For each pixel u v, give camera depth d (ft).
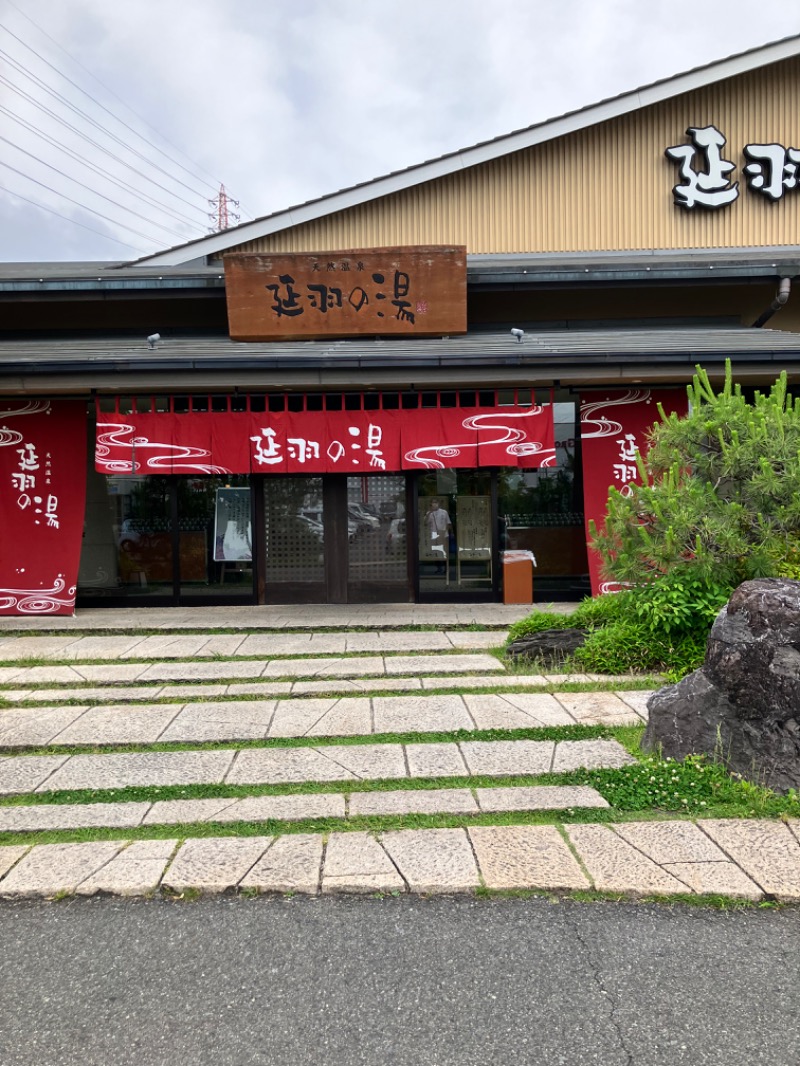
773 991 8.89
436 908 10.64
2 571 31.09
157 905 10.85
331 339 33.04
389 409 31.07
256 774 15.35
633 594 22.59
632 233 40.32
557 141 40.32
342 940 9.95
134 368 27.48
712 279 32.99
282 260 32.14
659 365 27.45
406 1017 8.52
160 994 8.97
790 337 30.94
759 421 19.16
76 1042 8.20
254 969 9.41
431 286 32.24
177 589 33.27
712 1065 7.75
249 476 33.14
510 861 11.71
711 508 19.74
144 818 13.48
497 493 32.96
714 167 39.75
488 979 9.15
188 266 39.70
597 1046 8.04
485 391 31.12
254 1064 7.84
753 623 14.42
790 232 40.06
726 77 38.81
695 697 15.16
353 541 33.24
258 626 28.07
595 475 31.27
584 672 21.71
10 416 31.12
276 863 11.76
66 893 11.05
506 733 17.40
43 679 21.93
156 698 20.43
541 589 33.14
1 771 15.76
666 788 13.99
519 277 32.99
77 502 31.14
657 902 10.73
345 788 14.75
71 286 33.37
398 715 18.70
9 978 9.31
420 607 32.01
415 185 40.11
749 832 12.59
